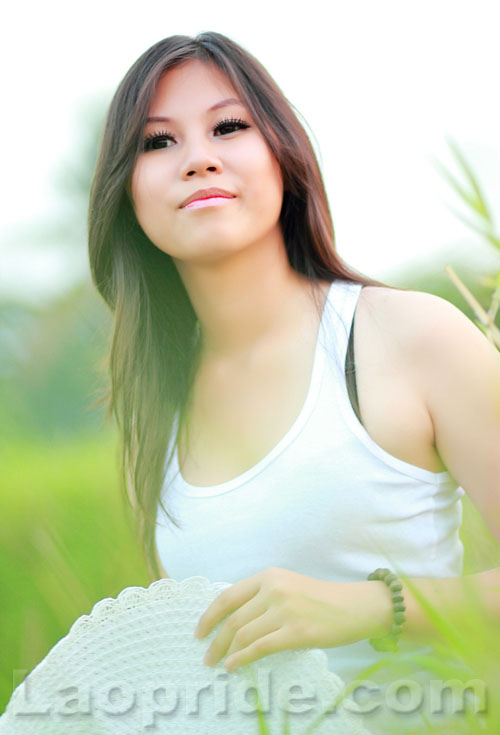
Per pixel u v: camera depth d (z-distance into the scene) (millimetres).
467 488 1837
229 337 2031
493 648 1337
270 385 1963
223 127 1918
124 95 1994
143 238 2137
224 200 1889
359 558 1832
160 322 2143
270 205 1927
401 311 1900
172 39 1998
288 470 1850
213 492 1926
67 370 4961
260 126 1929
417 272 3926
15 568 2652
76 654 1727
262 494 1861
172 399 2094
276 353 1978
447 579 1729
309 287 2025
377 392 1851
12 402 4887
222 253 1915
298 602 1625
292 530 1832
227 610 1666
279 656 1620
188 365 2104
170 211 1930
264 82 1958
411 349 1854
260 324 2004
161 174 1931
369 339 1900
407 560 1849
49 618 2426
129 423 2164
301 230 2043
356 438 1834
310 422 1867
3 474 4145
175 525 1962
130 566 2500
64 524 3029
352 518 1816
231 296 1994
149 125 1954
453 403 1814
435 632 1679
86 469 4117
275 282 2004
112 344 2182
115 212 2082
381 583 1699
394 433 1826
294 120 1990
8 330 5141
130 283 2152
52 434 4766
